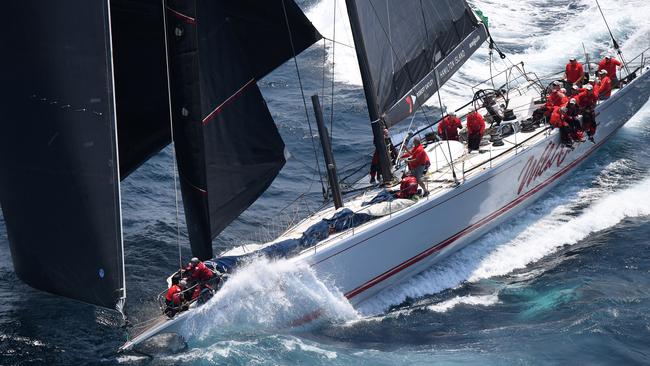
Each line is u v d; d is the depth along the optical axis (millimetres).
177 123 48406
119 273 44906
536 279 59875
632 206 69938
